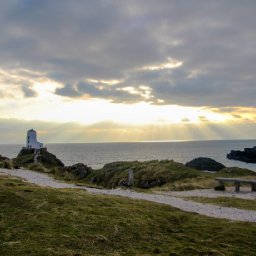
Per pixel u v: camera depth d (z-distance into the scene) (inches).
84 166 2588.6
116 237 674.8
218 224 815.1
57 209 836.0
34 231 676.1
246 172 2076.8
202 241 679.7
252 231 760.3
